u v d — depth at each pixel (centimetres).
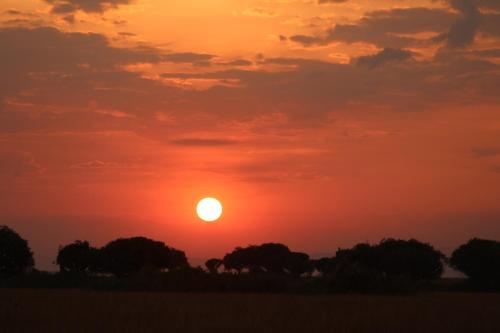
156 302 7950
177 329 4931
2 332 4728
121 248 19075
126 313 6228
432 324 5428
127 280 13812
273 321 5469
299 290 12719
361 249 17850
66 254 18025
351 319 5775
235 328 5022
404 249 17675
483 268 16438
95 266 18112
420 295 11394
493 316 6178
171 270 13700
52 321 5431
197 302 8088
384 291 12231
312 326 5194
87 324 5219
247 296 10219
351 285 12481
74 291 11675
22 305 6844
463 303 8181
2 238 13812
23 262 14088
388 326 5256
